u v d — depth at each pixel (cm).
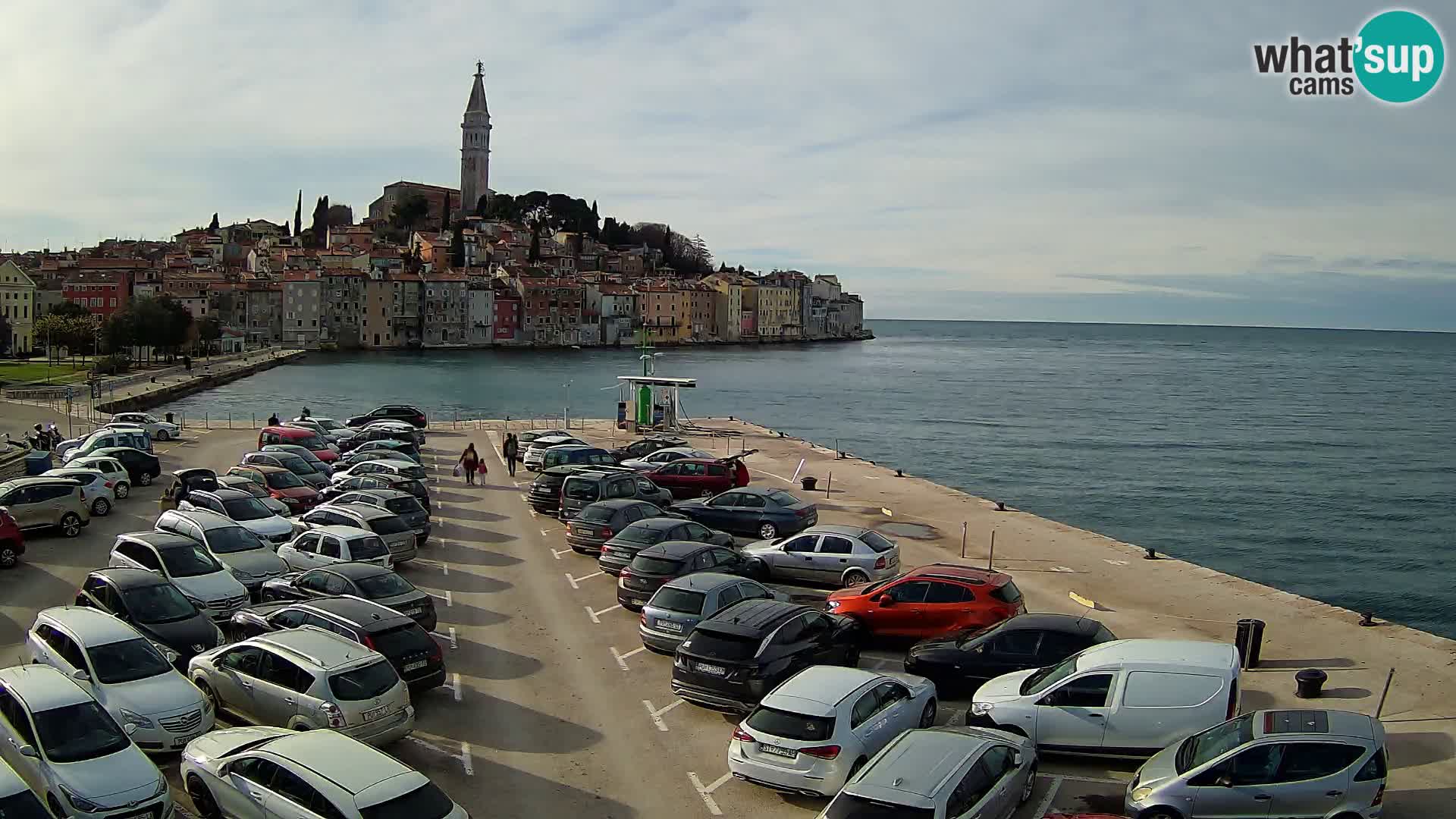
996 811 1267
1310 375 19350
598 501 3041
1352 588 4497
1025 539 3256
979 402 12988
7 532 2681
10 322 16675
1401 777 1476
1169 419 11038
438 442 5991
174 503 3350
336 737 1330
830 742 1407
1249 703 1780
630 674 1997
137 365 13625
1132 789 1355
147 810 1312
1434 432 9988
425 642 1820
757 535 3147
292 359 18400
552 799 1464
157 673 1633
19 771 1373
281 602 2078
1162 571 2823
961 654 1816
